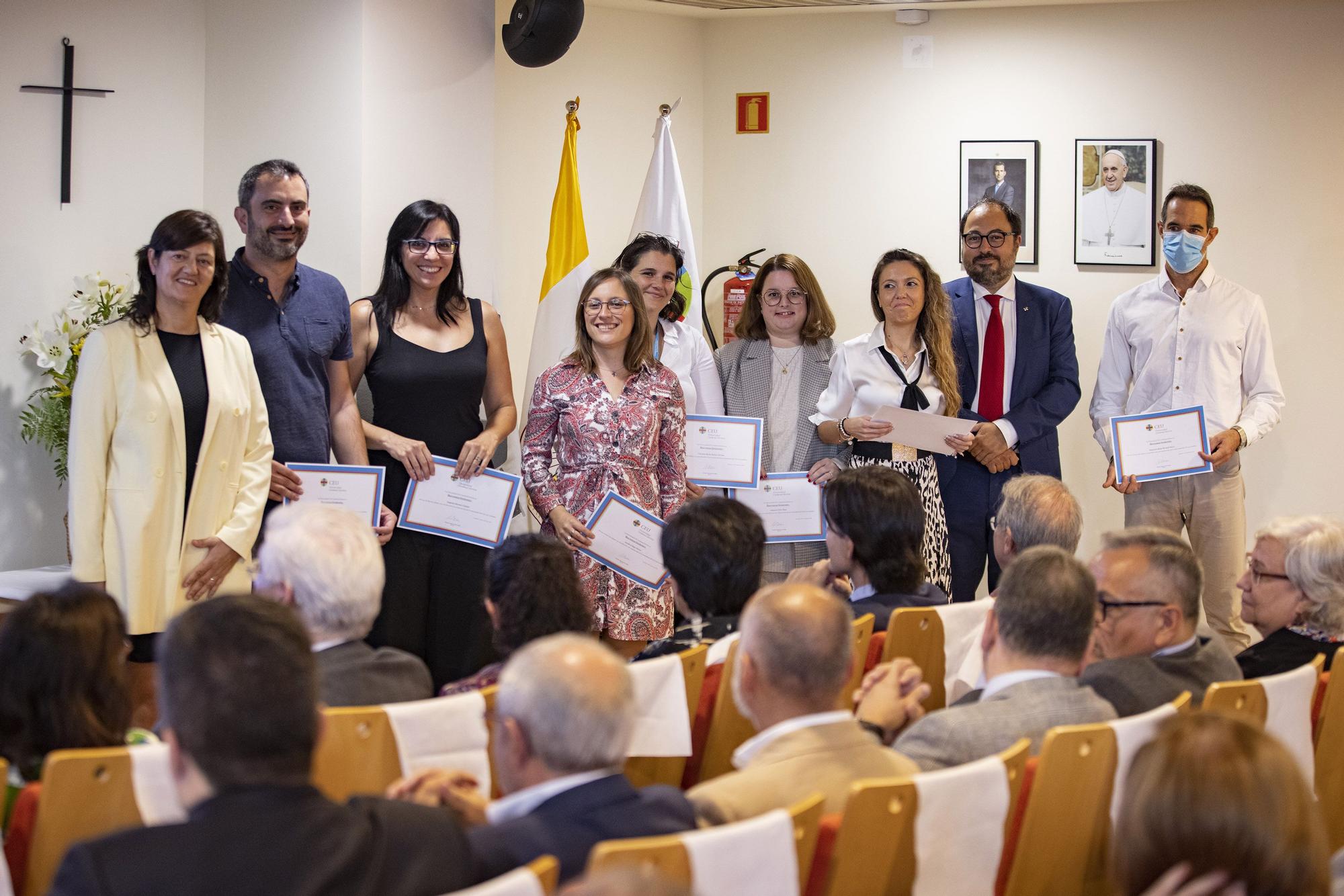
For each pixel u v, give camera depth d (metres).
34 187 4.80
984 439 4.97
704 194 6.80
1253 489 6.49
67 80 4.84
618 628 4.31
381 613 4.27
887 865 1.92
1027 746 2.12
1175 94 6.43
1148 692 2.68
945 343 4.88
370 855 1.61
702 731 2.80
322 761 2.13
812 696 2.14
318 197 5.11
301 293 4.17
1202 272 5.59
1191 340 5.55
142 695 3.64
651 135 6.65
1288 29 6.34
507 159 6.22
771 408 5.02
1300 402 6.45
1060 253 6.56
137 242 5.07
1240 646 5.54
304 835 1.58
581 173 6.45
